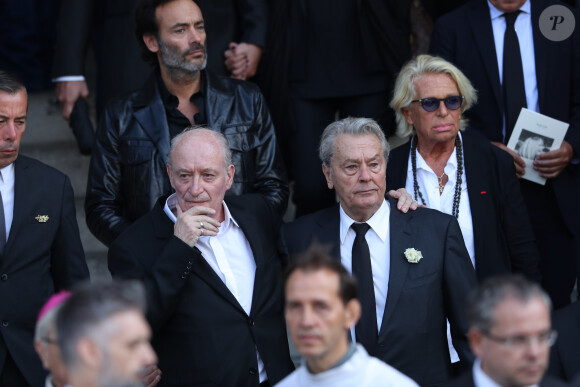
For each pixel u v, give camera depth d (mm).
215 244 17344
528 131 21781
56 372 11344
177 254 16375
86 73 27531
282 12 23609
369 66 23422
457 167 19812
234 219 17672
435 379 16406
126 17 23469
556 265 22641
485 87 22281
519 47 22188
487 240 19328
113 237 19500
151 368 16609
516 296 10844
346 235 17391
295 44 23781
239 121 20547
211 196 16984
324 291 11703
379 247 17188
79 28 24609
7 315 17188
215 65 23625
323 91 23719
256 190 20562
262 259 17453
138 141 20016
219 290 16812
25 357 17141
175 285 16328
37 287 17609
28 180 17922
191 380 16562
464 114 22578
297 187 24156
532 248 19953
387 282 16953
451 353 18734
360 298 16797
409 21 24281
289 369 17219
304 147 23891
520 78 22125
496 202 19641
